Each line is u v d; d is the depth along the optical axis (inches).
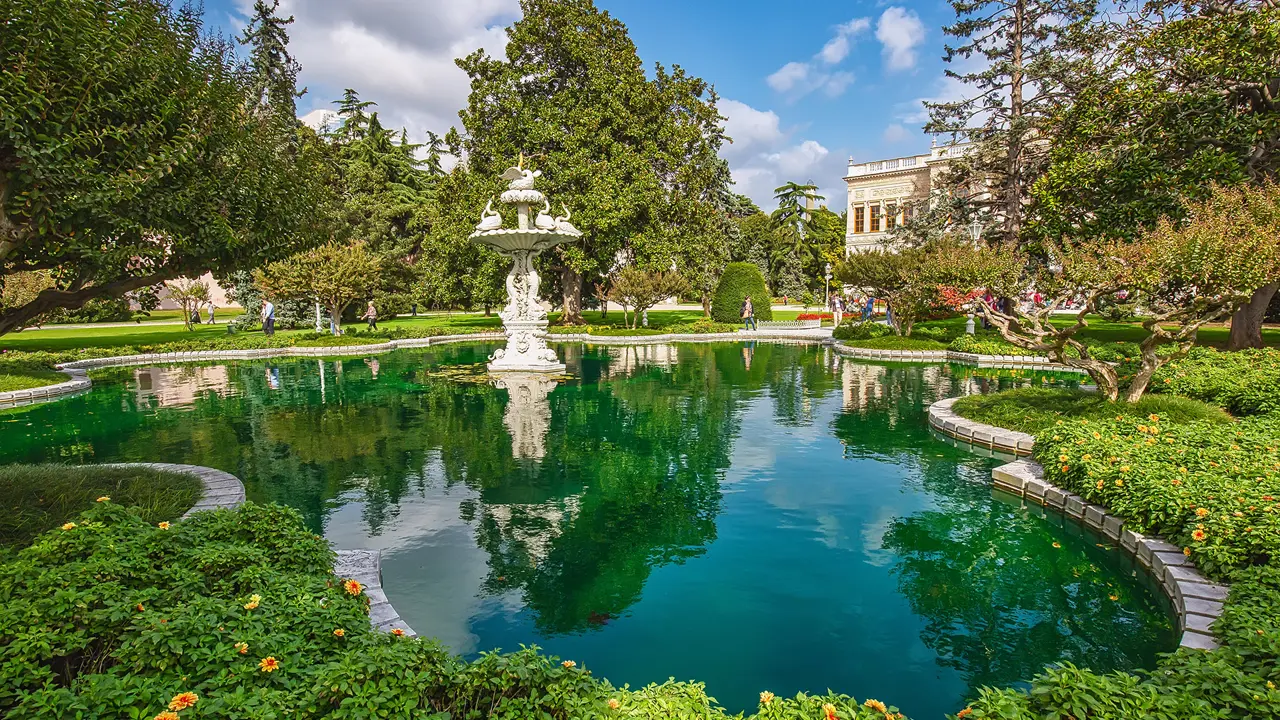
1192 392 352.5
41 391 446.6
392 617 143.0
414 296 1256.8
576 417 374.6
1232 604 134.7
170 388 493.0
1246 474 190.2
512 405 412.8
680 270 1024.2
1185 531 168.9
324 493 238.1
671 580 169.0
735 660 133.3
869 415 380.2
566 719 90.2
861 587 165.8
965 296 383.6
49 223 175.8
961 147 1387.8
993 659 134.8
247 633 102.3
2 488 205.6
